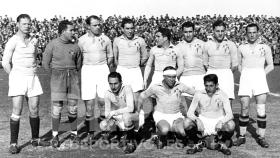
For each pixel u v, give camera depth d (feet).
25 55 21.09
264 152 21.08
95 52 23.62
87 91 23.71
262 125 22.34
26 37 21.20
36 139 22.63
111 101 22.08
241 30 123.44
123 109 21.56
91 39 23.62
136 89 25.07
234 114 31.83
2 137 24.45
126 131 21.72
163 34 24.23
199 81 24.62
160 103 22.26
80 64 22.77
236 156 20.34
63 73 21.84
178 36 113.09
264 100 22.38
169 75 21.06
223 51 23.43
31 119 22.30
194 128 21.27
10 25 119.55
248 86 22.33
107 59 24.62
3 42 112.16
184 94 24.77
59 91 21.88
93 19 23.24
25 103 37.40
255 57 22.31
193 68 24.71
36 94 21.79
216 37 23.48
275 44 102.01
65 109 33.78
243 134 22.72
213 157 20.20
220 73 23.65
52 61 21.88
